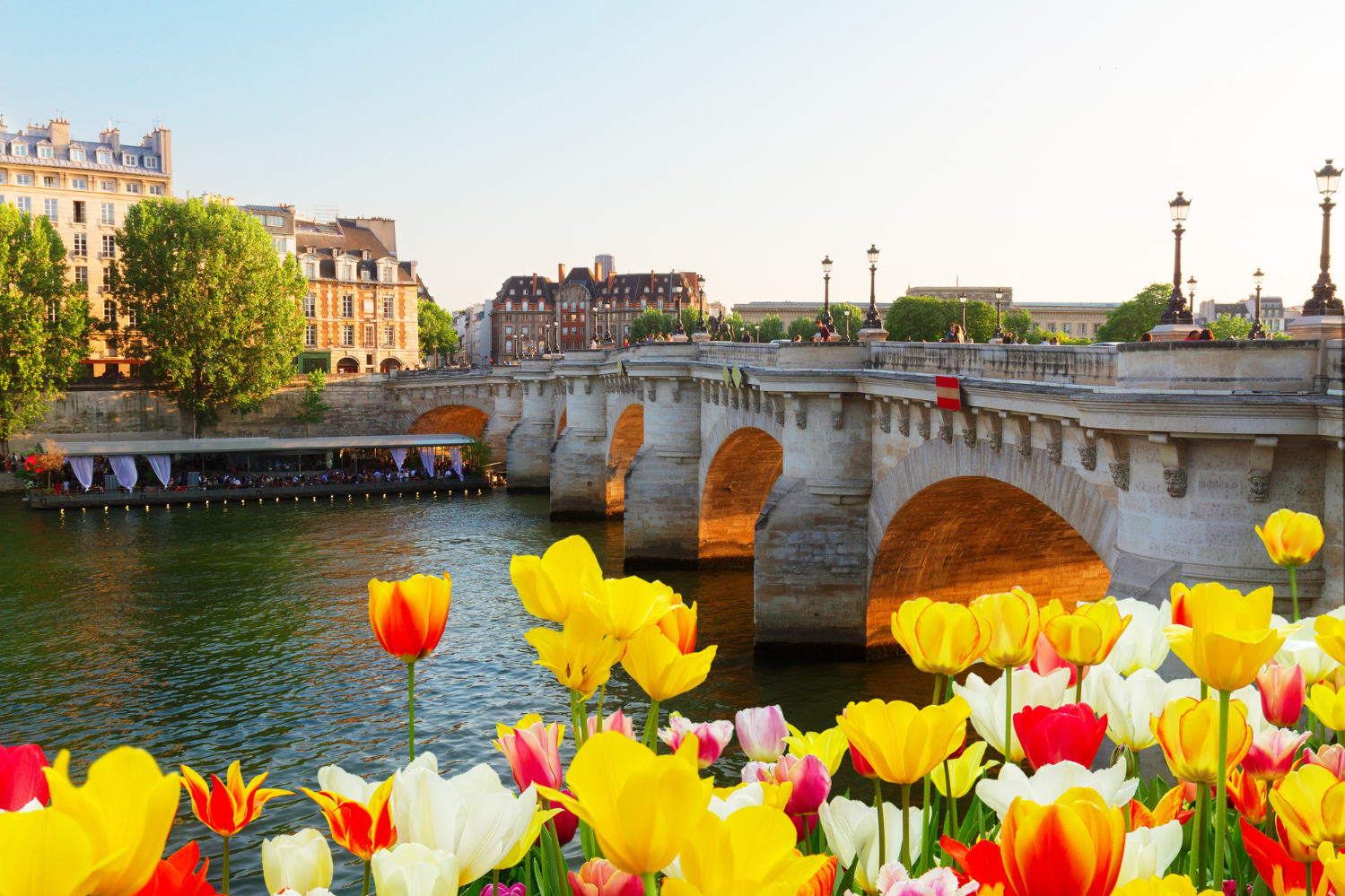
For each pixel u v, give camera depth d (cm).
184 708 3344
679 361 5569
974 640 347
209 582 5184
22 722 3209
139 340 10456
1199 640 314
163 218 9831
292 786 2764
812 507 3728
